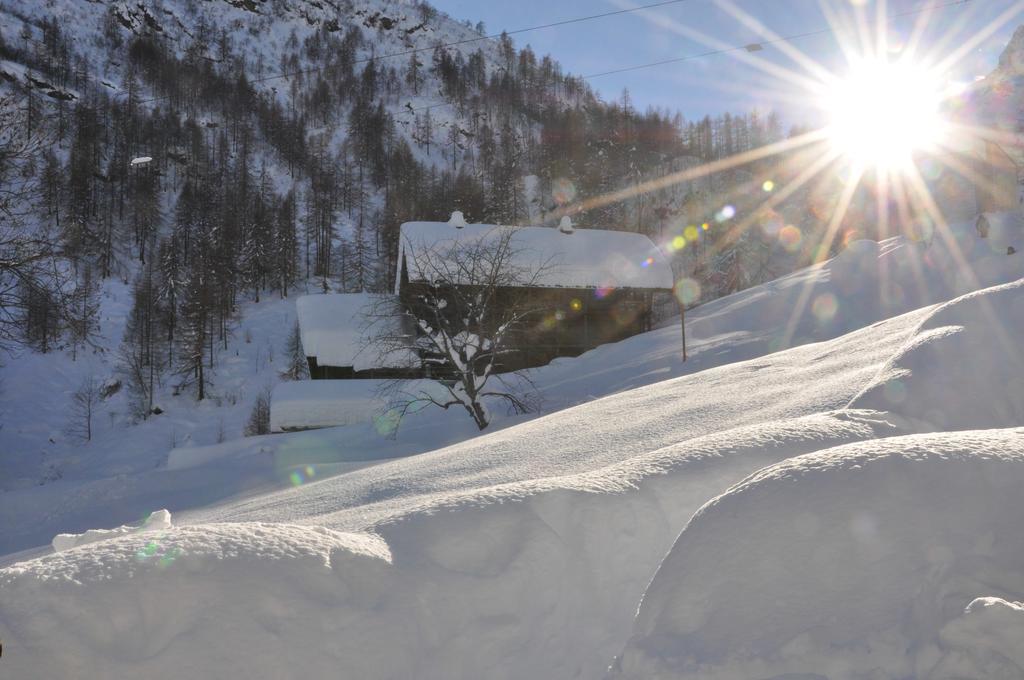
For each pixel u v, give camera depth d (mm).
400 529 3893
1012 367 5805
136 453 57750
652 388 13648
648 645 2537
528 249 42844
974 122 45156
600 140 144625
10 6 173750
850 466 3088
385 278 89062
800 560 2652
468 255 28031
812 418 5512
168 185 119500
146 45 175625
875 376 6793
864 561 2543
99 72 161000
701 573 2773
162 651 2842
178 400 66875
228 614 2992
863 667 2145
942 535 2525
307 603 3102
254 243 94188
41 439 59625
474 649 3201
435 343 25219
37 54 141875
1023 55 46344
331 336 38688
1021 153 40219
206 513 12289
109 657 2791
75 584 3031
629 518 3982
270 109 164750
